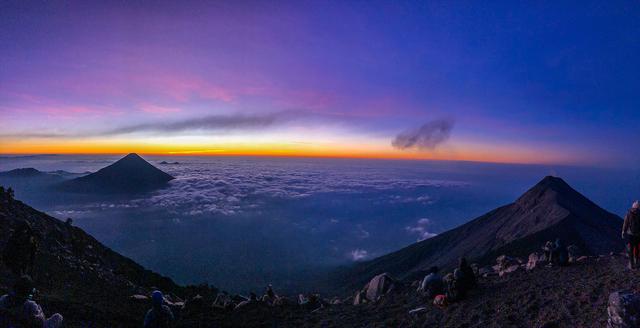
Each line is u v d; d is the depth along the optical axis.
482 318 11.75
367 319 14.62
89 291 16.66
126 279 22.92
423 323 12.81
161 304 8.99
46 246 20.33
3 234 18.58
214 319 15.77
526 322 10.68
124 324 12.88
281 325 15.32
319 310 17.48
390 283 18.98
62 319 10.24
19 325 9.05
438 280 14.92
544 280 13.96
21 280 10.25
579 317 9.97
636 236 12.22
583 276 13.34
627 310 7.39
